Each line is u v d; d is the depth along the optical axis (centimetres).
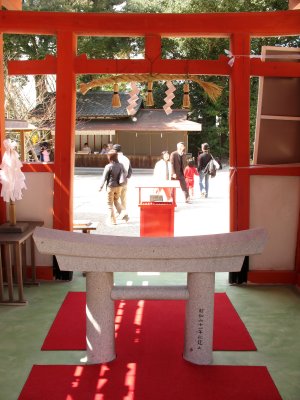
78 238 292
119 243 287
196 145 2517
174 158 951
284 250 473
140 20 440
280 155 466
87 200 1057
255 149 464
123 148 2106
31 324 367
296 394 266
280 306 411
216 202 1005
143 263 287
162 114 2194
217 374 288
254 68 445
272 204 466
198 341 299
